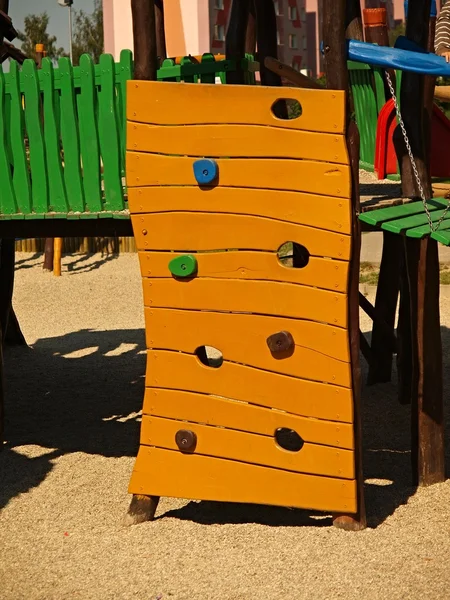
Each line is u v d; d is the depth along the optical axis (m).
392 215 5.06
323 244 4.95
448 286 12.41
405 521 5.21
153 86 5.10
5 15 7.16
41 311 12.54
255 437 5.19
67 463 6.48
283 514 5.42
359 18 6.35
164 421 5.33
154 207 5.20
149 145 5.15
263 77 6.84
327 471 5.07
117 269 15.38
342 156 4.86
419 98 5.72
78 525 5.33
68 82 5.71
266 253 5.05
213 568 4.68
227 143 5.03
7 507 5.65
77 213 5.75
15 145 5.92
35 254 16.72
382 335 8.60
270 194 5.00
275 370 5.12
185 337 5.26
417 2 5.60
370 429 7.32
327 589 4.39
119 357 9.90
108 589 4.49
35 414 7.88
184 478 5.32
